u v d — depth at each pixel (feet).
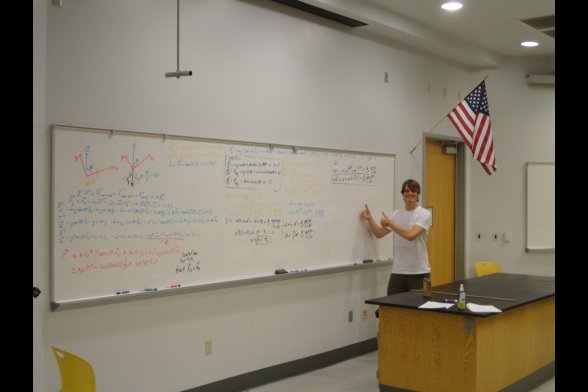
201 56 13.23
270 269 14.89
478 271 20.75
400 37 18.89
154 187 12.22
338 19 16.69
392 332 13.19
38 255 10.26
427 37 19.25
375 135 18.62
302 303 15.98
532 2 16.74
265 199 14.75
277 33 15.16
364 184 18.04
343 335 17.43
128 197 11.75
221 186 13.61
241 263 14.12
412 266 16.78
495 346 12.69
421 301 13.20
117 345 11.62
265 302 14.87
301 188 15.81
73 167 10.87
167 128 12.51
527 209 23.43
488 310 11.97
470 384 12.04
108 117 11.45
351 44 17.61
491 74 23.50
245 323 14.32
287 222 15.38
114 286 11.52
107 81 11.43
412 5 17.04
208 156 13.32
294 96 15.67
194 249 13.01
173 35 12.64
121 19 11.66
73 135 10.86
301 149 15.79
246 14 14.30
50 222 10.56
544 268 23.50
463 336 12.14
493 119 23.53
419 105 20.62
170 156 12.53
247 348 14.38
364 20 16.85
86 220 11.07
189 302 12.98
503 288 15.21
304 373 16.01
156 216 12.26
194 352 13.09
